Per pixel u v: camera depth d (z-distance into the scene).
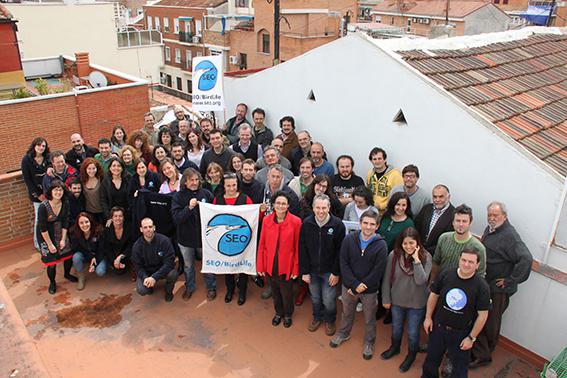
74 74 20.34
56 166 7.18
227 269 6.25
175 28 43.62
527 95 6.88
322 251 5.41
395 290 5.12
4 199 7.72
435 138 6.11
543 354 5.33
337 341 5.66
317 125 8.03
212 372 5.25
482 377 5.20
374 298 5.23
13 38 15.84
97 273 6.85
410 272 4.98
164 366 5.32
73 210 6.95
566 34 10.60
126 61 29.72
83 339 5.75
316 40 30.72
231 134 9.46
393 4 45.34
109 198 7.05
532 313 5.33
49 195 6.34
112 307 6.38
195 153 8.29
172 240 6.97
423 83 6.11
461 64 7.24
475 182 5.74
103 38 28.31
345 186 6.62
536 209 5.15
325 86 7.66
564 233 4.96
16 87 16.30
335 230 5.36
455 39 8.10
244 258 6.20
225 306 6.44
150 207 6.70
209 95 9.58
